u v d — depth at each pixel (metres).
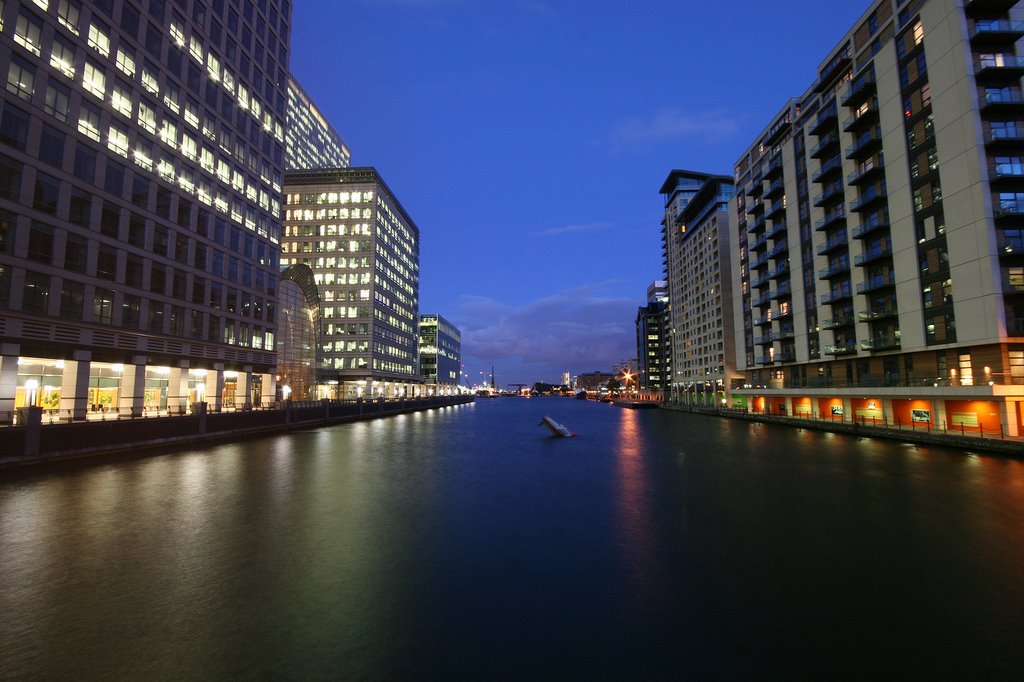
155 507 15.10
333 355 96.56
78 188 34.78
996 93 37.97
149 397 43.06
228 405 52.22
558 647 6.73
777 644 6.82
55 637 6.90
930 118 41.59
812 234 59.56
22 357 31.50
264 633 7.07
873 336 48.97
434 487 19.03
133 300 39.41
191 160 46.44
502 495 17.50
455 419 78.06
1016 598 8.30
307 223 99.88
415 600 8.30
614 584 9.05
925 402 42.66
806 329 60.66
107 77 37.25
